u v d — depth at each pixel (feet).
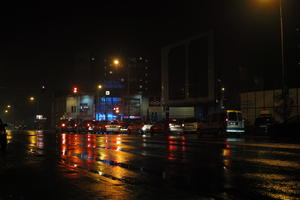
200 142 81.92
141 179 32.32
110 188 28.09
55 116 338.75
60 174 35.17
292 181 30.99
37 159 48.57
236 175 34.24
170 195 25.62
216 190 27.43
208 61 217.97
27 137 119.55
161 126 133.18
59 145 76.69
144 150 61.82
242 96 156.66
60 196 25.23
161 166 41.04
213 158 48.55
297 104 131.13
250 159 46.83
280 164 41.75
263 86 213.46
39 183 30.25
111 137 113.60
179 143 78.95
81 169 38.70
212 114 104.94
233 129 100.83
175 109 258.16
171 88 247.29
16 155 54.44
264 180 31.53
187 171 37.09
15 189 27.73
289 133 94.32
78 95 295.28
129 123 166.40
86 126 169.37
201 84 222.69
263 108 146.20
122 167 40.32
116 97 298.56
